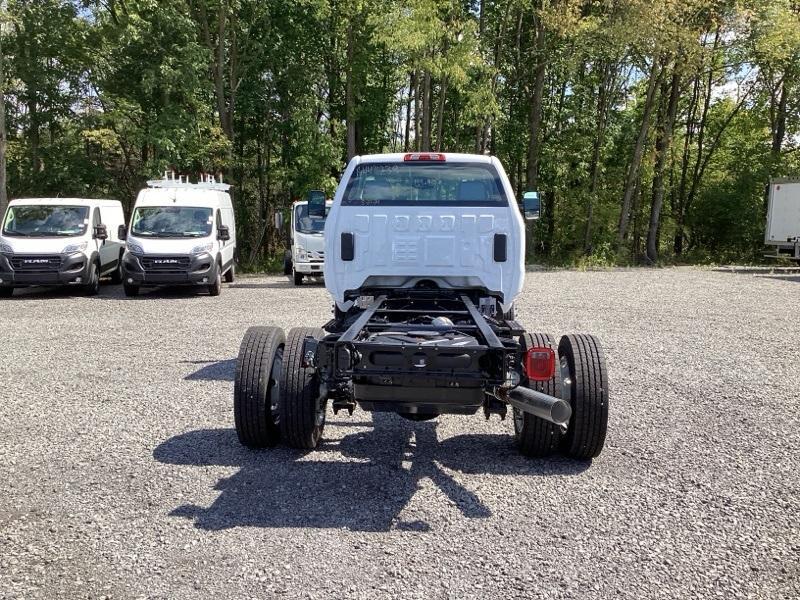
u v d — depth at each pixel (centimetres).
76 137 2731
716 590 350
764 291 1805
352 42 2928
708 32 2934
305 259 1938
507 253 629
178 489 478
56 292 1786
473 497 470
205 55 2642
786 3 2902
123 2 2800
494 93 3053
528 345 541
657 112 3359
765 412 676
